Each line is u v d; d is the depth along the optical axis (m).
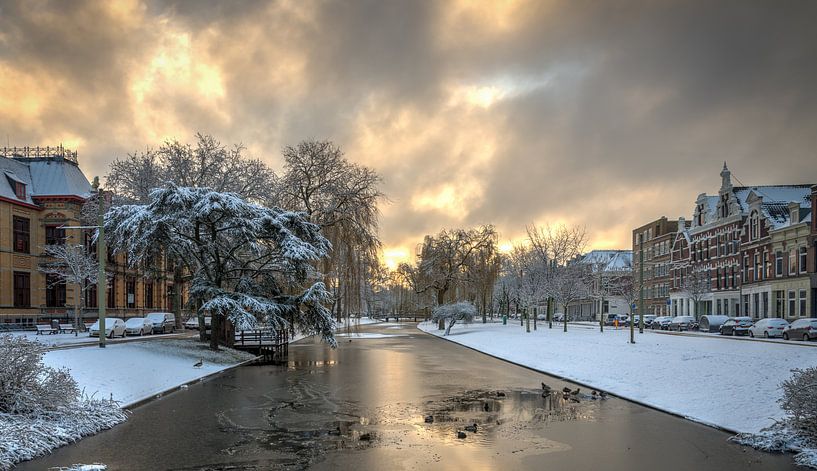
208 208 27.59
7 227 47.88
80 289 48.25
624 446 11.39
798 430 11.34
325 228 42.38
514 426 13.25
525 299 54.75
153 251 29.20
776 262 54.56
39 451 10.70
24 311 48.81
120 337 41.34
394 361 29.81
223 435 12.31
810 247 48.81
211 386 20.12
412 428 13.00
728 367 18.17
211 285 29.33
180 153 39.59
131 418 14.24
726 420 13.39
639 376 19.73
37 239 50.69
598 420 13.99
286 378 22.42
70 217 51.09
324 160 41.97
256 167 41.94
